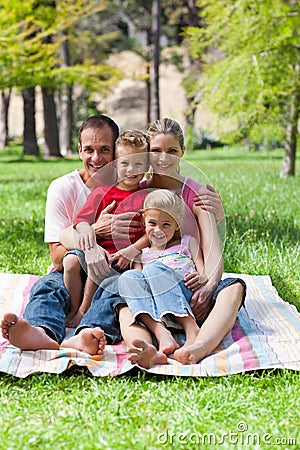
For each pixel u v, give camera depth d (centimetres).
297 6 1188
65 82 1551
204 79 1351
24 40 1501
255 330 404
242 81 1254
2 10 1279
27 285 497
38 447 269
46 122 2634
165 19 3738
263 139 1440
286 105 1355
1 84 1427
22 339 351
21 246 666
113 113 4625
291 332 402
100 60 3856
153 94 2931
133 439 274
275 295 486
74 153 3325
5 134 3494
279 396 317
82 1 1530
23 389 321
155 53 2908
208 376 336
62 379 334
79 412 296
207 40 1382
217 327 365
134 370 345
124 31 4103
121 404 305
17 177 1577
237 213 798
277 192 1059
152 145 404
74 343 360
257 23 1191
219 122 1334
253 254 613
